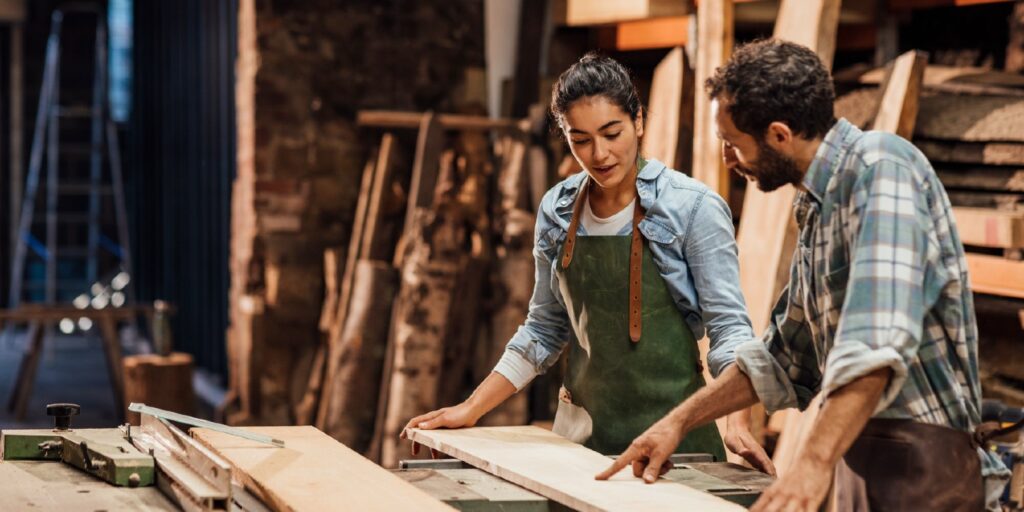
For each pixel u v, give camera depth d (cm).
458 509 188
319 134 588
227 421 590
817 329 186
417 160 555
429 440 234
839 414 161
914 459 173
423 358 517
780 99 172
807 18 413
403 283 530
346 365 536
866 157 171
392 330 532
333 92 590
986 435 178
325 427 539
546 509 191
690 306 242
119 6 1238
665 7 512
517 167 552
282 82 582
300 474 196
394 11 596
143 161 1066
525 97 580
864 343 160
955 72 419
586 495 183
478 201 554
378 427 527
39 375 948
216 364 795
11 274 1219
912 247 164
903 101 399
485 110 604
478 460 214
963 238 383
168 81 955
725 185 447
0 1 1179
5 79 1202
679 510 174
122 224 1146
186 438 195
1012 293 370
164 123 973
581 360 253
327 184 589
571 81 223
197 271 852
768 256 407
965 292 175
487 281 554
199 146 837
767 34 501
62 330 1180
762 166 179
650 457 191
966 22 462
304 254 587
